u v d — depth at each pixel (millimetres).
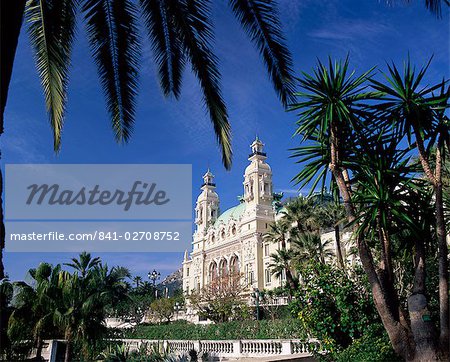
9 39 4812
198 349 28078
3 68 4777
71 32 11000
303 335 15195
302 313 14664
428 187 14109
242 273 82750
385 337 12555
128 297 76625
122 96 11906
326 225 49781
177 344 30125
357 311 13969
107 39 11086
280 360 14250
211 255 107250
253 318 64000
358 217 11625
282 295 65250
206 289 77000
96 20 10688
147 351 31594
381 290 11242
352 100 12312
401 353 10844
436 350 10375
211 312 66500
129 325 77875
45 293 31016
